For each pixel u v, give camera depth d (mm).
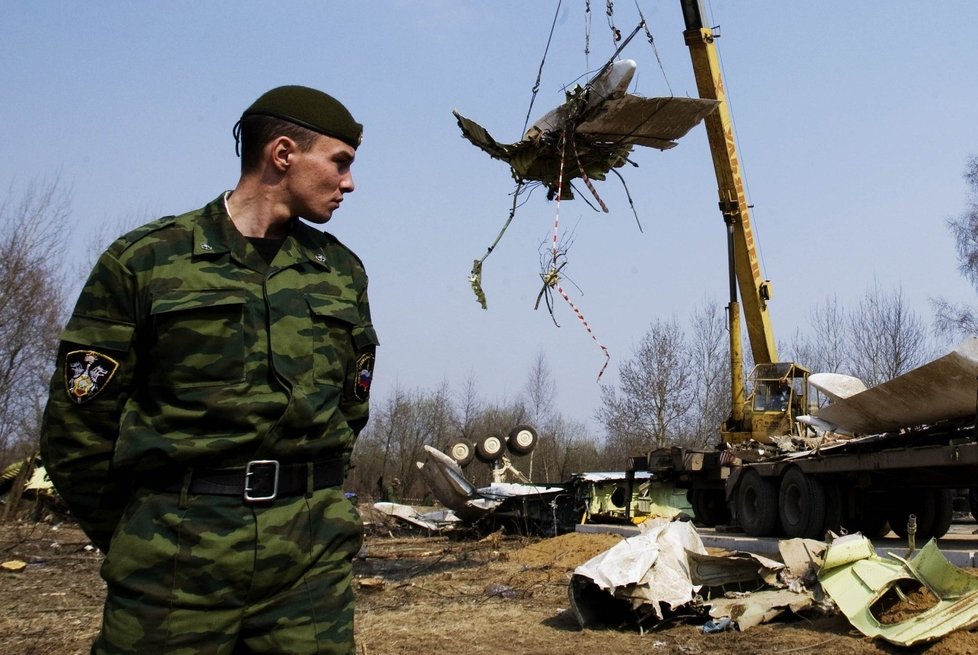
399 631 7398
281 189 2641
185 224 2578
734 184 16062
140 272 2463
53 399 2451
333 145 2660
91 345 2422
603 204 10125
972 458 9086
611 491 18266
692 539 8133
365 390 2809
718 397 37000
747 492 14023
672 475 17375
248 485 2416
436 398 47125
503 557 13312
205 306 2439
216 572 2346
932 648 5789
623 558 7430
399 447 46406
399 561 13719
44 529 17391
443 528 19469
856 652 6055
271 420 2449
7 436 25672
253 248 2600
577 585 7562
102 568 2412
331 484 2621
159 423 2424
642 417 35375
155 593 2330
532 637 7113
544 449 45500
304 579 2498
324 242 2826
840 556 7387
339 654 2490
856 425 11633
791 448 13289
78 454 2469
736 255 16438
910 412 10406
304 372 2537
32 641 6859
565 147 10000
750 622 7074
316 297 2641
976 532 14984
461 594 9609
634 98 9438
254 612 2422
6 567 11383
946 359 9211
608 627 7480
